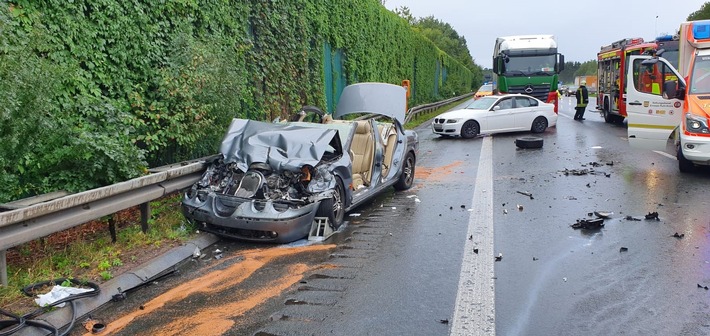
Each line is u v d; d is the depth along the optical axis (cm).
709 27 1108
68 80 682
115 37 772
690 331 421
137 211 761
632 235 682
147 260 588
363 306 481
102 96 748
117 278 531
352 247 656
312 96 1611
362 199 826
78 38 711
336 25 1828
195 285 543
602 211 805
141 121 787
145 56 839
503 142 1717
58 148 627
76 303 470
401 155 980
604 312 460
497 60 2373
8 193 581
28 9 635
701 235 673
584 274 551
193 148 910
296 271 576
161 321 459
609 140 1703
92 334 437
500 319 450
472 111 1873
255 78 1210
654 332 421
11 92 513
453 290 515
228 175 719
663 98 1117
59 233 657
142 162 698
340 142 761
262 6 1243
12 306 461
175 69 855
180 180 709
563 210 822
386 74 2608
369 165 869
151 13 853
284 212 655
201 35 972
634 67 1182
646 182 1012
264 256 631
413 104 3344
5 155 554
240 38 1127
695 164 1066
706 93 1045
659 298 486
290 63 1402
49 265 550
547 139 1773
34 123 560
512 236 691
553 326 435
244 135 762
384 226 753
